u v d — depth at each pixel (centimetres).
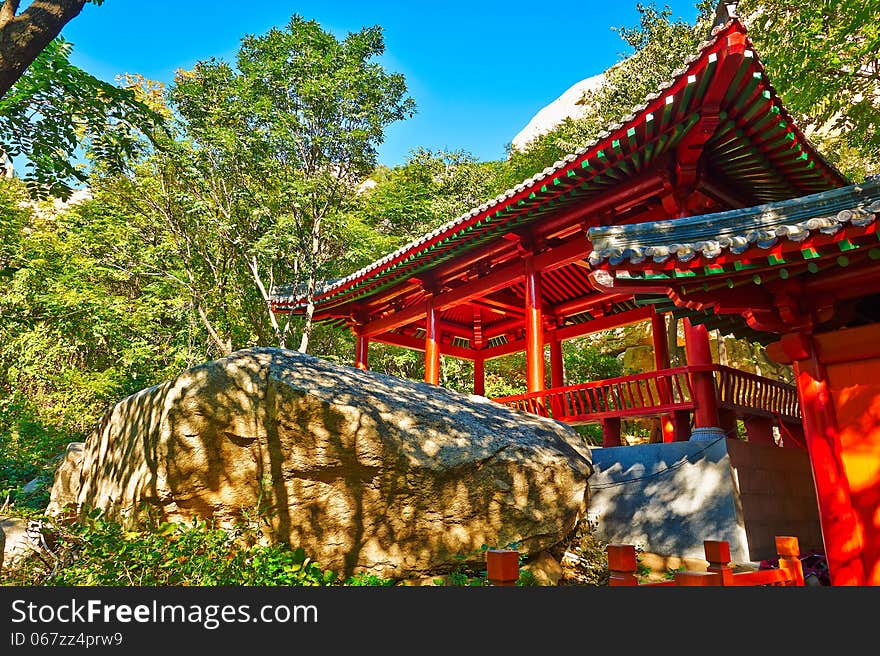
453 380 2450
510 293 1487
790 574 407
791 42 1212
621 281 481
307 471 634
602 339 2336
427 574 653
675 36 2198
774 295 509
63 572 535
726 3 688
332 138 2031
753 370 1939
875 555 450
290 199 1955
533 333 1098
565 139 2548
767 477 835
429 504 656
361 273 1382
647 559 807
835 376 496
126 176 1981
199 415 643
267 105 1914
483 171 3081
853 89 1238
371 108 2009
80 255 2038
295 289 1858
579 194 977
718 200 916
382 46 2058
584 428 1989
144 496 644
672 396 890
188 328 2116
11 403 1584
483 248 1224
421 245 1184
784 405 1026
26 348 1742
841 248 405
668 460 837
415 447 654
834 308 492
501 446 696
